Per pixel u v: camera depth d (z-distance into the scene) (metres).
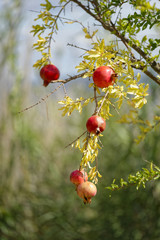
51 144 5.75
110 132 5.07
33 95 5.30
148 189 4.68
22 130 5.17
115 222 4.86
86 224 5.05
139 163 4.79
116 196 4.96
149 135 4.53
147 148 4.72
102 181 5.06
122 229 4.79
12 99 5.13
